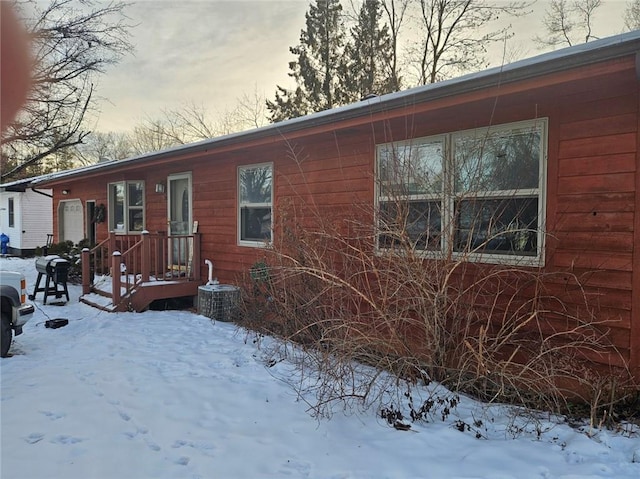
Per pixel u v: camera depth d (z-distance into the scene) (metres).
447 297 4.16
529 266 4.45
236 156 8.12
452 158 4.86
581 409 3.88
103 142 32.66
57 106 12.16
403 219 4.32
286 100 24.66
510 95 4.27
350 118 5.38
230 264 8.29
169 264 9.37
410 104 4.75
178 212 9.92
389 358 4.06
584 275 4.11
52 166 23.34
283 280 5.52
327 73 24.44
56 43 11.43
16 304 5.54
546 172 4.37
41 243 20.16
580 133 4.16
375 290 4.80
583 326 3.78
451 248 4.23
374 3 22.92
